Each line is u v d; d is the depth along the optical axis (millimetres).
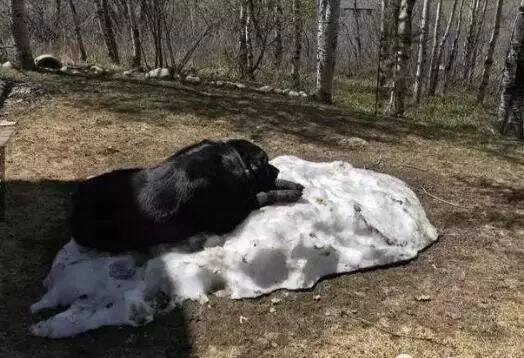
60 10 17312
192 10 15016
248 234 4023
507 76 9875
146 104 7957
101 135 6602
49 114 7184
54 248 4227
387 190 5090
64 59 12023
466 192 5848
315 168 5293
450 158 6922
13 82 8148
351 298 3889
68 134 6551
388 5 14195
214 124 7336
